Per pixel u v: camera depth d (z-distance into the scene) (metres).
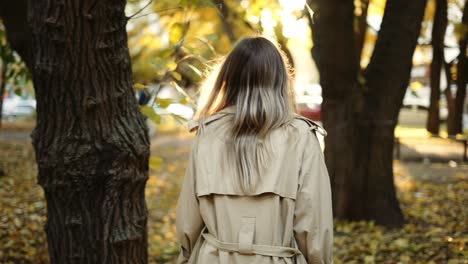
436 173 11.03
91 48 2.66
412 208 7.57
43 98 2.75
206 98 2.39
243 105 2.14
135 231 2.91
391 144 6.69
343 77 6.43
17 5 3.71
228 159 2.13
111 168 2.77
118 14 2.71
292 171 2.11
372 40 10.73
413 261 5.00
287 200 2.09
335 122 6.67
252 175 2.08
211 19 8.52
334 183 6.78
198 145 2.21
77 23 2.62
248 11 4.82
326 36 6.21
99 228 2.82
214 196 2.13
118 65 2.77
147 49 10.62
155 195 9.20
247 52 2.22
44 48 2.69
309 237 2.08
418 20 6.26
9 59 5.34
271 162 2.09
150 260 5.32
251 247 2.05
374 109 6.57
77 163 2.75
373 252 5.23
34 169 11.30
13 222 6.23
